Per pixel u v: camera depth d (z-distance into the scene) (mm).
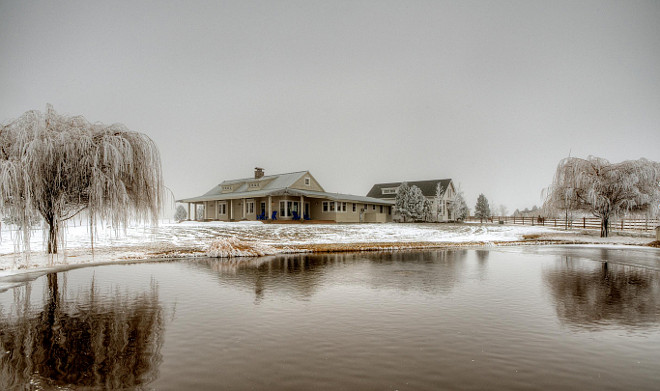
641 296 10250
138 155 17953
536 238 31422
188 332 7094
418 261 17938
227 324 7609
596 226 39969
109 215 16672
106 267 15461
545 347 6387
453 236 32750
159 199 18719
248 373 5320
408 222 51781
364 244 25516
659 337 6914
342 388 4871
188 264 16531
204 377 5188
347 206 45062
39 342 6516
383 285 11805
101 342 6543
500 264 16844
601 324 7684
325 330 7250
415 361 5770
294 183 41781
